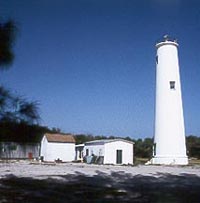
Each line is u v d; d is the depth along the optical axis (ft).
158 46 134.82
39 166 100.63
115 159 139.13
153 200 40.40
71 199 40.68
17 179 60.80
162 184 56.39
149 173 78.48
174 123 126.41
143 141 188.55
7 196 41.47
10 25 19.69
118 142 140.67
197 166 111.34
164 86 130.31
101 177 67.26
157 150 128.06
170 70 130.93
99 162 138.10
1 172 73.92
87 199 40.78
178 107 128.36
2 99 19.25
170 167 105.81
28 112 19.42
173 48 132.57
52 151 155.33
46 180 60.03
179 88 130.72
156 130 130.00
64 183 56.18
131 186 53.26
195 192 47.16
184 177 69.10
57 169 88.48
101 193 45.37
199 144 182.60
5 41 19.56
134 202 38.93
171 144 124.88
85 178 64.80
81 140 191.62
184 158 124.26
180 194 45.27
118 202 38.86
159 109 130.11
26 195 42.86
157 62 135.54
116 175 72.08
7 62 19.66
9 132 18.99
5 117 19.04
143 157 182.91
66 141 158.81
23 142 19.26
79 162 144.77
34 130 19.38
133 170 88.33
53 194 44.09
